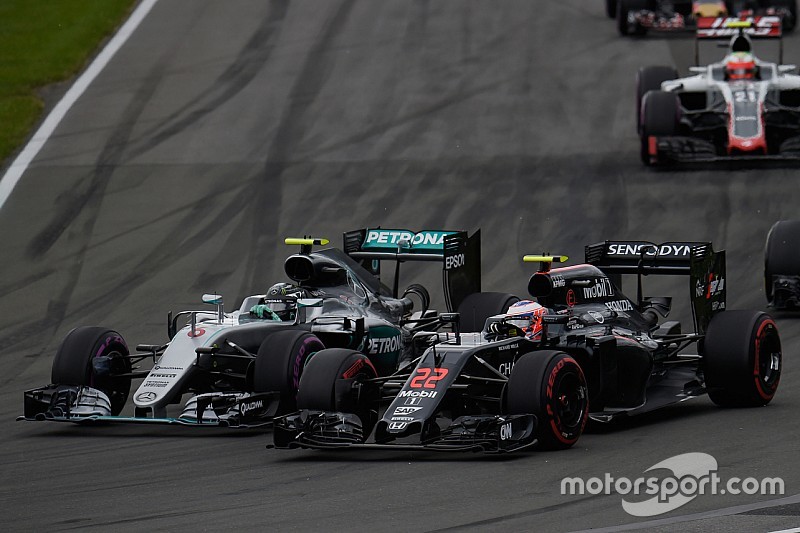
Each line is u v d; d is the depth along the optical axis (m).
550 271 43.66
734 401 44.38
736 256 68.19
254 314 47.41
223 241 74.94
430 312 53.81
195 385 45.50
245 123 98.94
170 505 33.81
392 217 77.50
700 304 45.44
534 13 130.50
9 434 44.88
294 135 95.69
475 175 84.94
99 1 140.00
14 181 87.75
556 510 31.56
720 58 111.38
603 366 41.16
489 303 50.06
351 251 53.56
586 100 101.56
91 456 40.75
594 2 136.12
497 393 41.59
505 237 73.25
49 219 80.38
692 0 120.88
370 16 130.38
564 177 83.81
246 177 86.81
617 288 49.22
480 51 116.88
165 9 135.62
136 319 63.38
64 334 61.72
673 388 44.84
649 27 118.69
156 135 96.94
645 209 76.69
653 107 84.94
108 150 93.75
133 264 72.00
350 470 37.16
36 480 37.66
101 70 114.62
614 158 87.75
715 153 84.00
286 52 118.25
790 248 59.41
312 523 31.28
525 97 102.75
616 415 41.12
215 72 112.81
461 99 102.88
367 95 104.94
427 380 38.72
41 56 118.81
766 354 44.50
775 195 77.94
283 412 43.09
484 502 32.59
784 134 86.62
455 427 37.75
